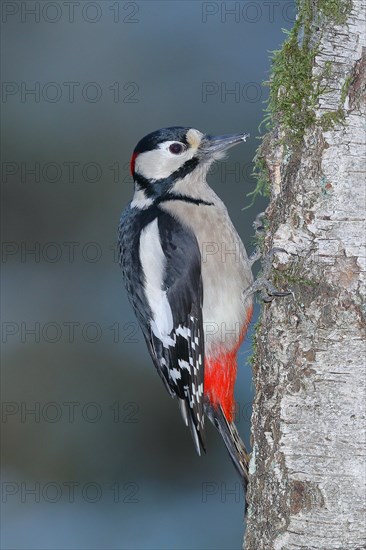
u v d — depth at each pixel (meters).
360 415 6.63
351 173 6.79
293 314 6.92
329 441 6.65
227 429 8.62
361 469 6.59
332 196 6.81
